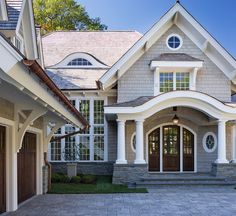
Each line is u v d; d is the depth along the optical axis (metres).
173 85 16.73
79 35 21.75
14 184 8.89
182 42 17.09
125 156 16.52
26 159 10.66
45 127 12.48
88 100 17.59
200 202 10.52
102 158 17.56
